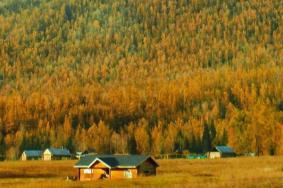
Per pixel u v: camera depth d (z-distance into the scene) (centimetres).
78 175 18588
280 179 13050
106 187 13012
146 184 13462
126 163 18112
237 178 13788
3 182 15862
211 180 13712
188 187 11694
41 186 13788
